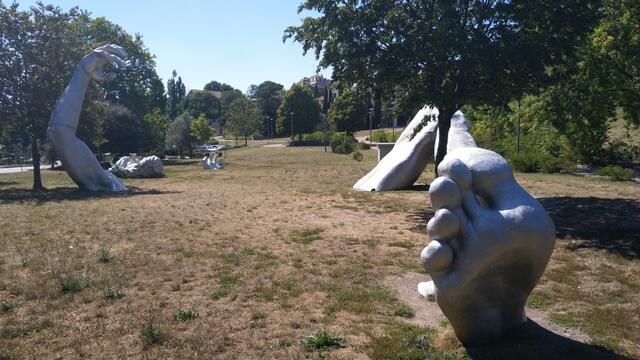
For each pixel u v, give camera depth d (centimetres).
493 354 454
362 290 662
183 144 5644
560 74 1236
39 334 527
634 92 1594
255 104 10200
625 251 834
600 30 1443
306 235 1011
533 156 2359
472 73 1172
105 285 688
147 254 867
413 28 1178
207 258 834
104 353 480
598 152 2544
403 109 1268
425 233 1019
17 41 2134
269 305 610
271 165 3409
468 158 447
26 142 2355
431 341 492
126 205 1506
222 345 492
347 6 1250
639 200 1377
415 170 1756
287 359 464
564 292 643
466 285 427
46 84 2184
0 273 763
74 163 1991
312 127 7762
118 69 4762
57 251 899
